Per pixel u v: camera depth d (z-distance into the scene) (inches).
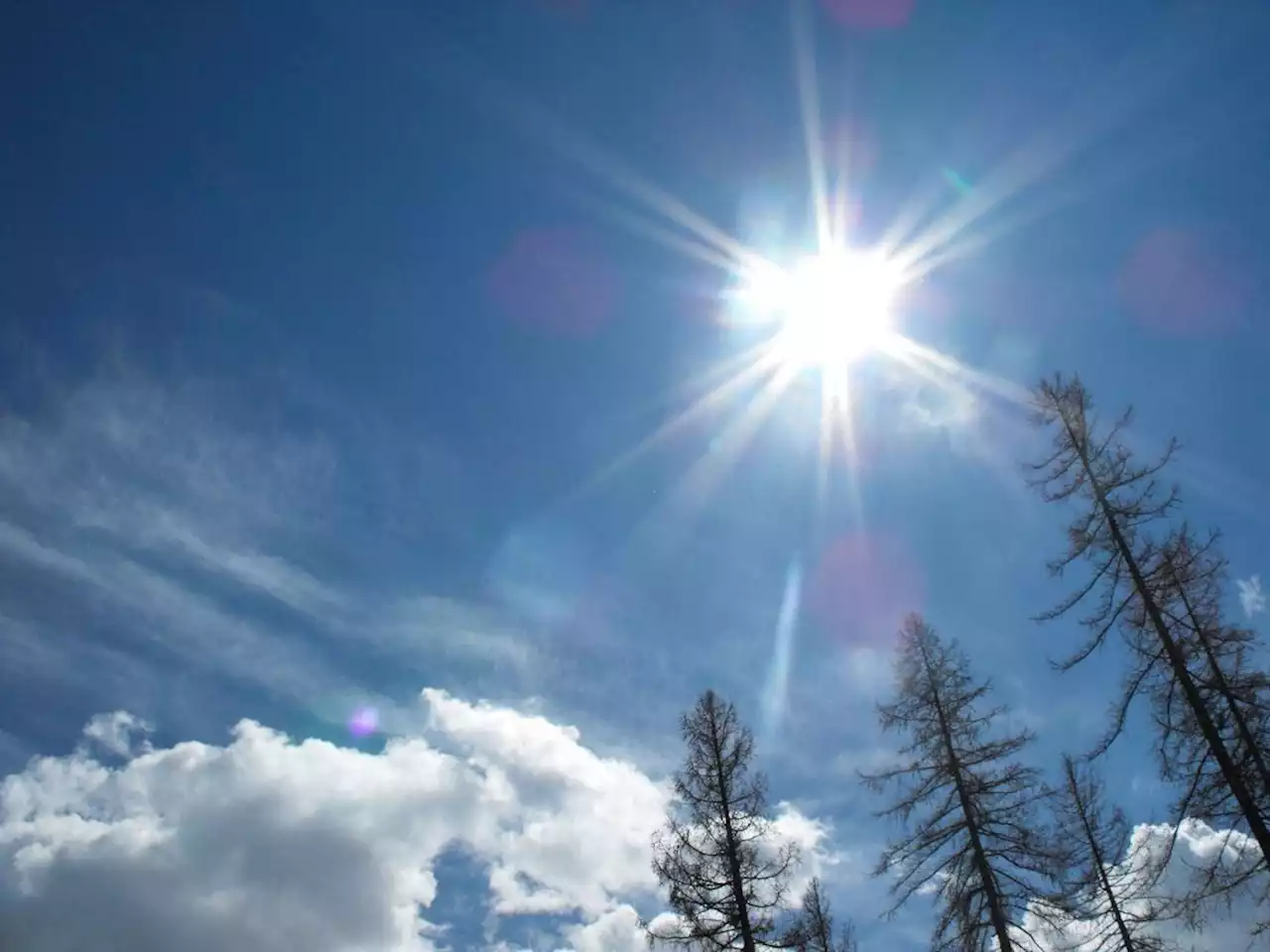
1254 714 524.1
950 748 665.6
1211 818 528.1
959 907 621.3
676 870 661.9
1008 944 584.4
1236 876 511.8
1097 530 585.6
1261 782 510.9
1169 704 548.7
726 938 632.4
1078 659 588.7
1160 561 555.2
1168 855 555.2
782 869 658.2
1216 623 546.6
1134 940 623.2
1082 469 598.5
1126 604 571.2
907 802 669.9
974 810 641.0
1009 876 619.5
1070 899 623.5
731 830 671.8
